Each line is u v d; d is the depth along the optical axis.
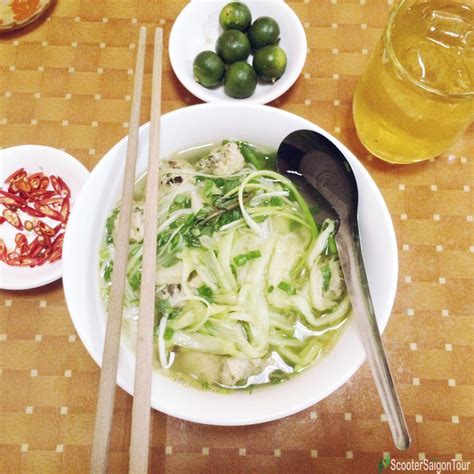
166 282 0.30
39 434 0.31
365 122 0.34
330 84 0.38
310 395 0.26
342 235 0.30
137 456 0.24
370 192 0.29
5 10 0.36
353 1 0.39
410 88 0.29
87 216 0.29
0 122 0.37
